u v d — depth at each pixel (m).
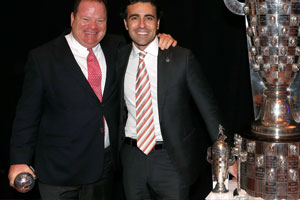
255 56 1.33
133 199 1.73
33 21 2.34
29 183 1.45
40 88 1.64
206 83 1.66
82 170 1.71
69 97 1.65
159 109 1.63
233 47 2.18
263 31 1.26
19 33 2.36
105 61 1.74
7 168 2.54
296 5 1.22
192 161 1.71
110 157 1.82
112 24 2.23
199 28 2.20
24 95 1.65
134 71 1.68
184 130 1.67
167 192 1.69
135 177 1.71
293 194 1.30
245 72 2.20
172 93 1.63
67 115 1.66
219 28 2.18
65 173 1.70
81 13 1.60
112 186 1.88
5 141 2.50
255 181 1.33
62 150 1.68
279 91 1.35
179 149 1.66
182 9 2.19
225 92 2.23
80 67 1.69
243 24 2.15
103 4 1.62
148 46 1.65
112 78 1.73
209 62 2.21
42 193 1.76
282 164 1.28
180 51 1.65
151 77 1.65
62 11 2.30
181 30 2.20
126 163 1.73
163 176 1.68
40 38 2.34
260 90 1.50
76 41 1.71
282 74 1.30
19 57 2.38
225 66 2.21
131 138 1.70
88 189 1.79
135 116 1.68
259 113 1.44
